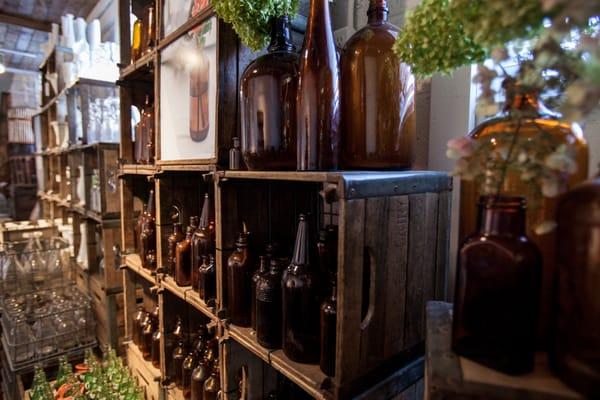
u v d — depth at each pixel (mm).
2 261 2330
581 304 399
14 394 1850
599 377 386
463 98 940
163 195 1302
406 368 757
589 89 374
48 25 3627
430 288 807
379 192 669
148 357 1562
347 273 627
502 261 472
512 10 417
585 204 394
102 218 1837
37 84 5156
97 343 2086
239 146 933
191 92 1069
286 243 1084
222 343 958
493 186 488
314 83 744
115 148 1846
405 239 734
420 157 1041
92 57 2143
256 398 1018
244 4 803
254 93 840
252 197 1001
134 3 1562
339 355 645
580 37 501
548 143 474
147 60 1337
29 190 4746
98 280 2047
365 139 788
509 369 461
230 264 941
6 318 2023
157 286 1333
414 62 593
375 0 808
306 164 754
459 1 475
